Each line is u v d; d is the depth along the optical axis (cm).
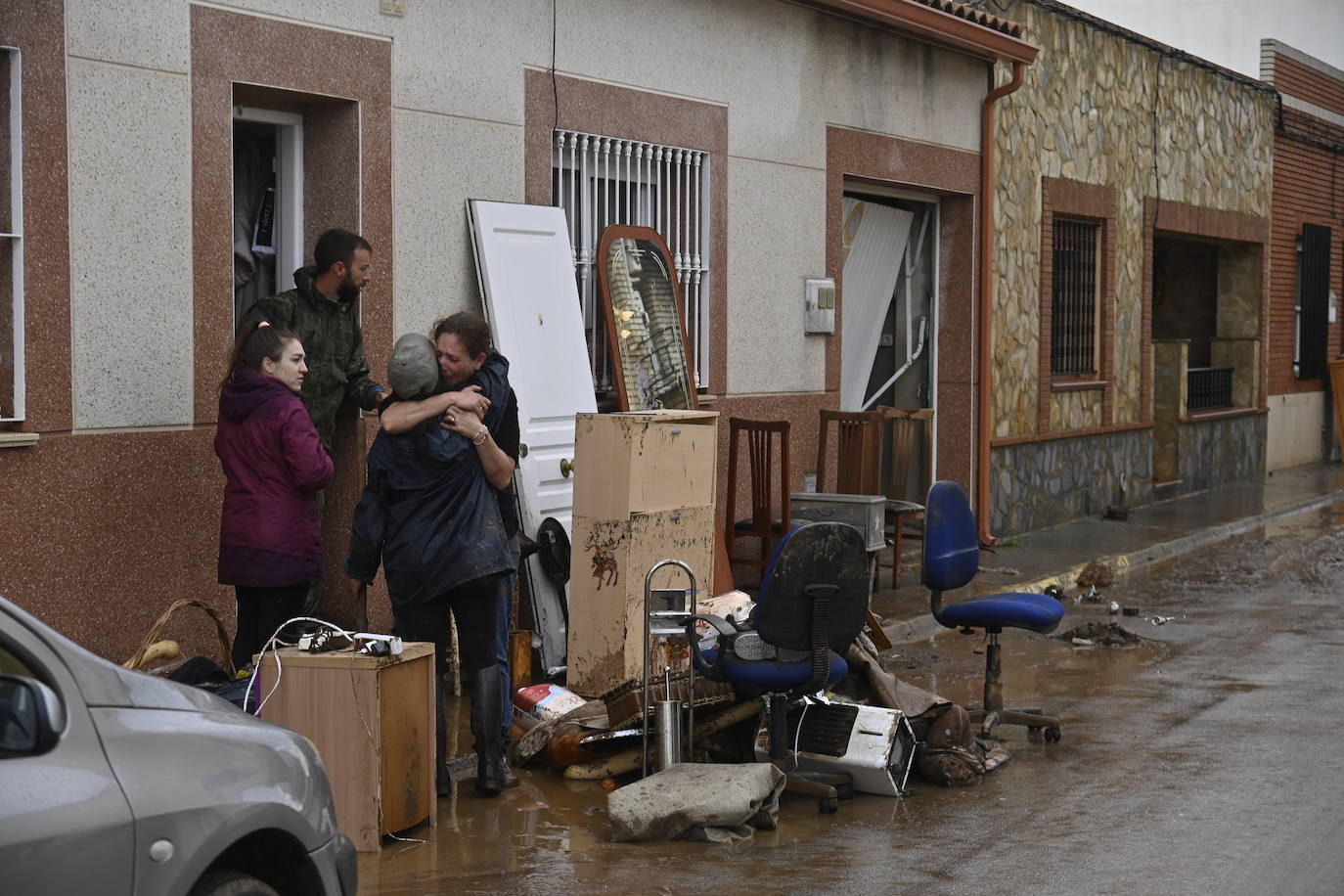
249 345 618
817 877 520
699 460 736
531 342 834
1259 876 521
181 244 682
